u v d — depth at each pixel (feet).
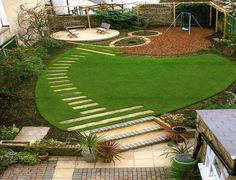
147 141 37.35
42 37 71.82
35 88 51.11
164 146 36.86
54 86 51.65
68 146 35.76
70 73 56.59
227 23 69.31
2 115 43.55
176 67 57.00
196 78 52.03
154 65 58.44
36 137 38.50
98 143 34.94
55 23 82.79
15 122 41.96
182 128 37.24
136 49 67.92
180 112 42.19
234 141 22.52
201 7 80.18
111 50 67.97
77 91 49.67
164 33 78.48
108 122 40.91
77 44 72.95
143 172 32.89
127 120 41.16
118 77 53.98
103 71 56.85
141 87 49.85
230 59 59.62
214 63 57.88
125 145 36.76
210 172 25.93
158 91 48.26
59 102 46.44
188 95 46.55
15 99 47.55
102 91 49.26
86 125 40.42
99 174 32.86
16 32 64.90
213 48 65.31
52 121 41.65
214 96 45.91
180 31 79.36
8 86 47.24
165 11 82.84
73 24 84.99
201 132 27.22
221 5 73.36
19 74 45.60
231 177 22.20
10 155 34.83
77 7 93.09
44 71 57.62
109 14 82.99
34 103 46.44
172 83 50.67
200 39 72.08
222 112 27.73
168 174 31.37
